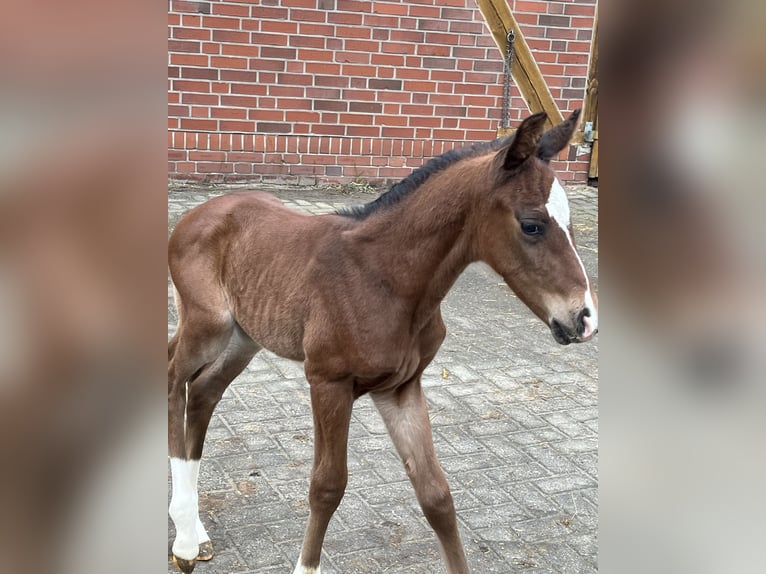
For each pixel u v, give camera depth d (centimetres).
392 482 347
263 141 754
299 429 393
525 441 391
